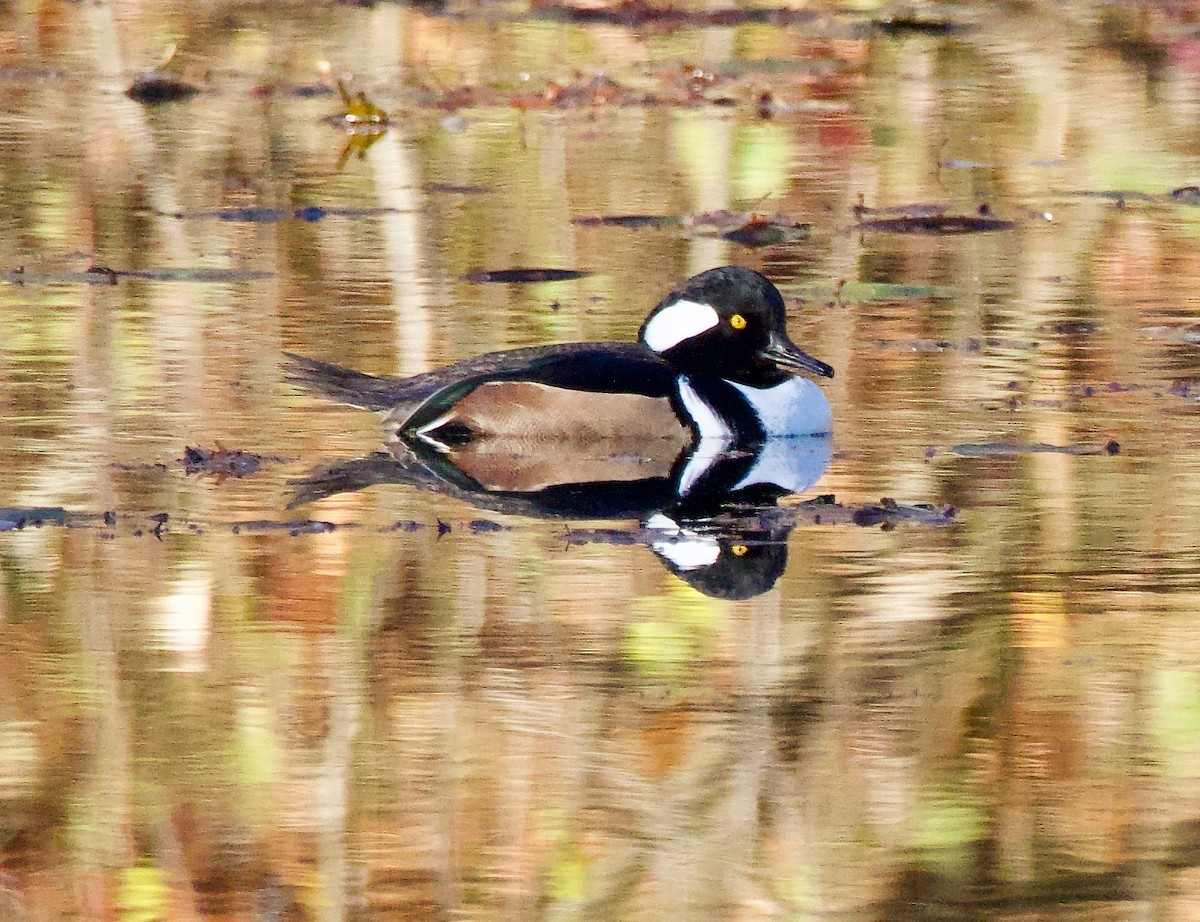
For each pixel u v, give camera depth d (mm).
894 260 20234
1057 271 19781
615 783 9203
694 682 10281
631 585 11609
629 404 14742
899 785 9203
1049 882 8398
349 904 8211
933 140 26906
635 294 18625
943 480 13664
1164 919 8023
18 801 8938
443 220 21766
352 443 14633
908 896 8273
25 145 25688
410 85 30656
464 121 28141
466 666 10422
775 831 8820
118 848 8633
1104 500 13109
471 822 8820
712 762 9391
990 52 34312
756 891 8266
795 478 13891
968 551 12164
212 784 9156
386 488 13539
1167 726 9758
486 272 19406
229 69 31969
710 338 15078
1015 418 15148
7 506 12867
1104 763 9445
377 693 10102
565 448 14594
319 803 8992
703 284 15156
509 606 11234
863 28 36875
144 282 18859
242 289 18672
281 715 9781
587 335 17141
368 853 8602
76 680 10172
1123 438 14539
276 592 11391
